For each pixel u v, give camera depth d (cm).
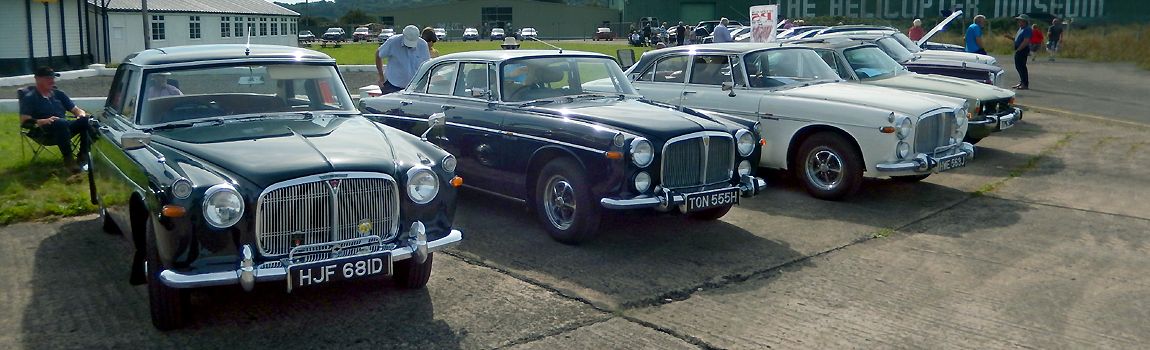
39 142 901
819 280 595
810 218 781
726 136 695
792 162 888
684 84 969
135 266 547
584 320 517
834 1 5888
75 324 508
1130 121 1414
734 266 629
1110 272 613
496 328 504
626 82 838
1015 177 970
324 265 473
